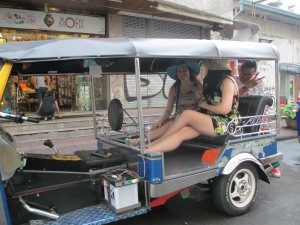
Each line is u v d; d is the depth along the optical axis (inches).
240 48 143.9
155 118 228.4
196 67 176.2
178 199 170.1
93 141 309.9
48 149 271.4
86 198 124.2
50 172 117.7
